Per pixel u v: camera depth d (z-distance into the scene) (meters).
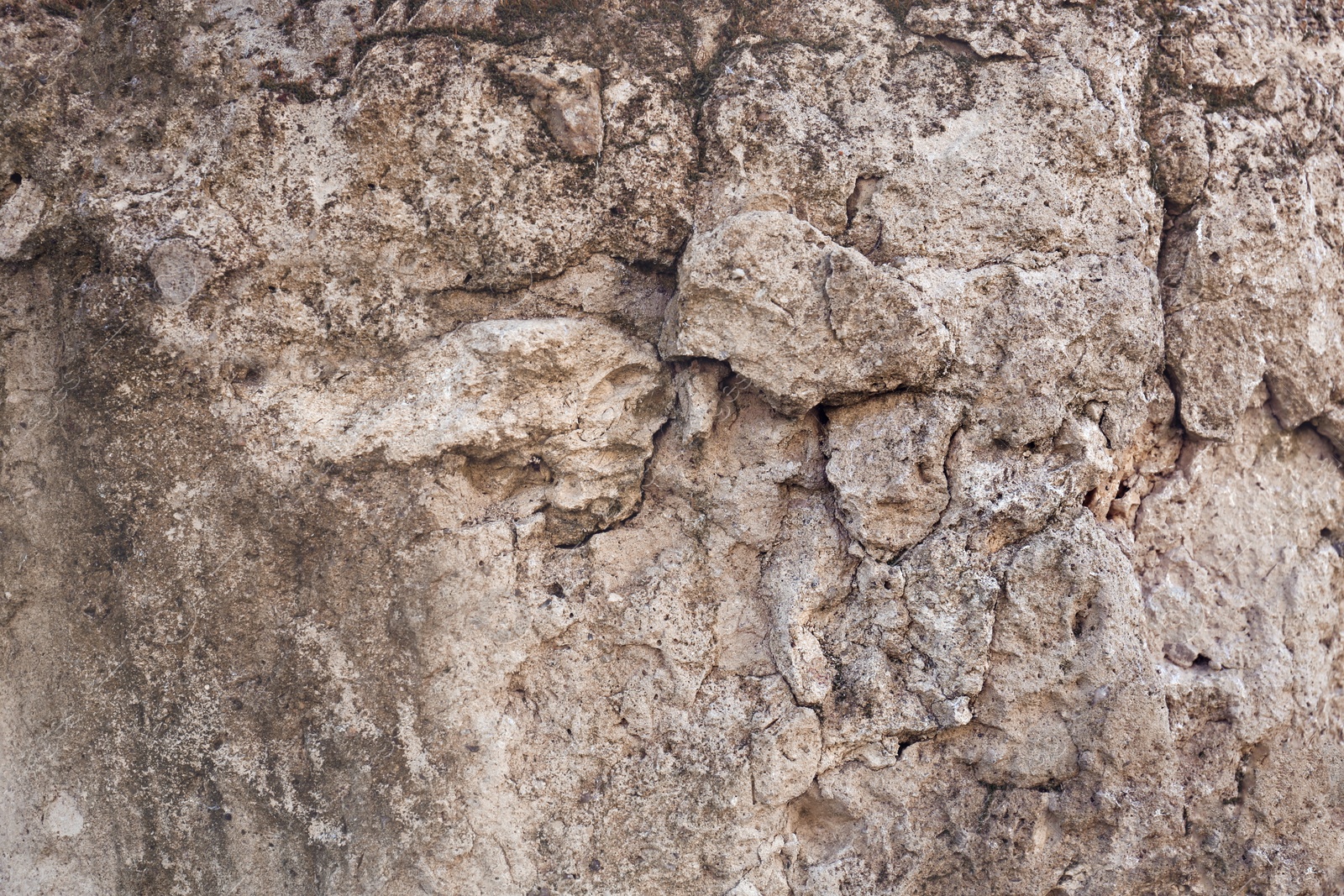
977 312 1.86
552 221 1.86
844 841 1.90
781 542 1.89
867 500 1.86
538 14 1.86
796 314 1.84
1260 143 1.92
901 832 1.89
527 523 1.88
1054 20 1.88
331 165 1.85
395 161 1.85
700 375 1.88
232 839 1.88
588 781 1.88
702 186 1.87
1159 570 1.93
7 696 1.91
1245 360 1.93
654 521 1.90
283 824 1.87
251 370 1.86
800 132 1.86
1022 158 1.86
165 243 1.84
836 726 1.87
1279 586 1.95
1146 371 1.90
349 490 1.86
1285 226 1.93
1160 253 1.92
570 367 1.87
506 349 1.85
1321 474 1.99
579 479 1.88
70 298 1.85
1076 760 1.89
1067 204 1.87
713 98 1.86
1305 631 1.96
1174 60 1.90
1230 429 1.93
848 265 1.83
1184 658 1.92
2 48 1.85
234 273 1.85
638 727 1.87
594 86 1.86
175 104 1.86
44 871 1.90
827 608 1.88
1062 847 1.90
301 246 1.85
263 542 1.86
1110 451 1.90
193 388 1.85
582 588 1.89
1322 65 1.97
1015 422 1.86
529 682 1.88
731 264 1.83
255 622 1.86
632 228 1.87
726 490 1.89
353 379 1.87
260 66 1.85
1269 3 1.94
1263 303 1.93
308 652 1.86
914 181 1.86
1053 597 1.87
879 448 1.86
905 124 1.86
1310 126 1.95
